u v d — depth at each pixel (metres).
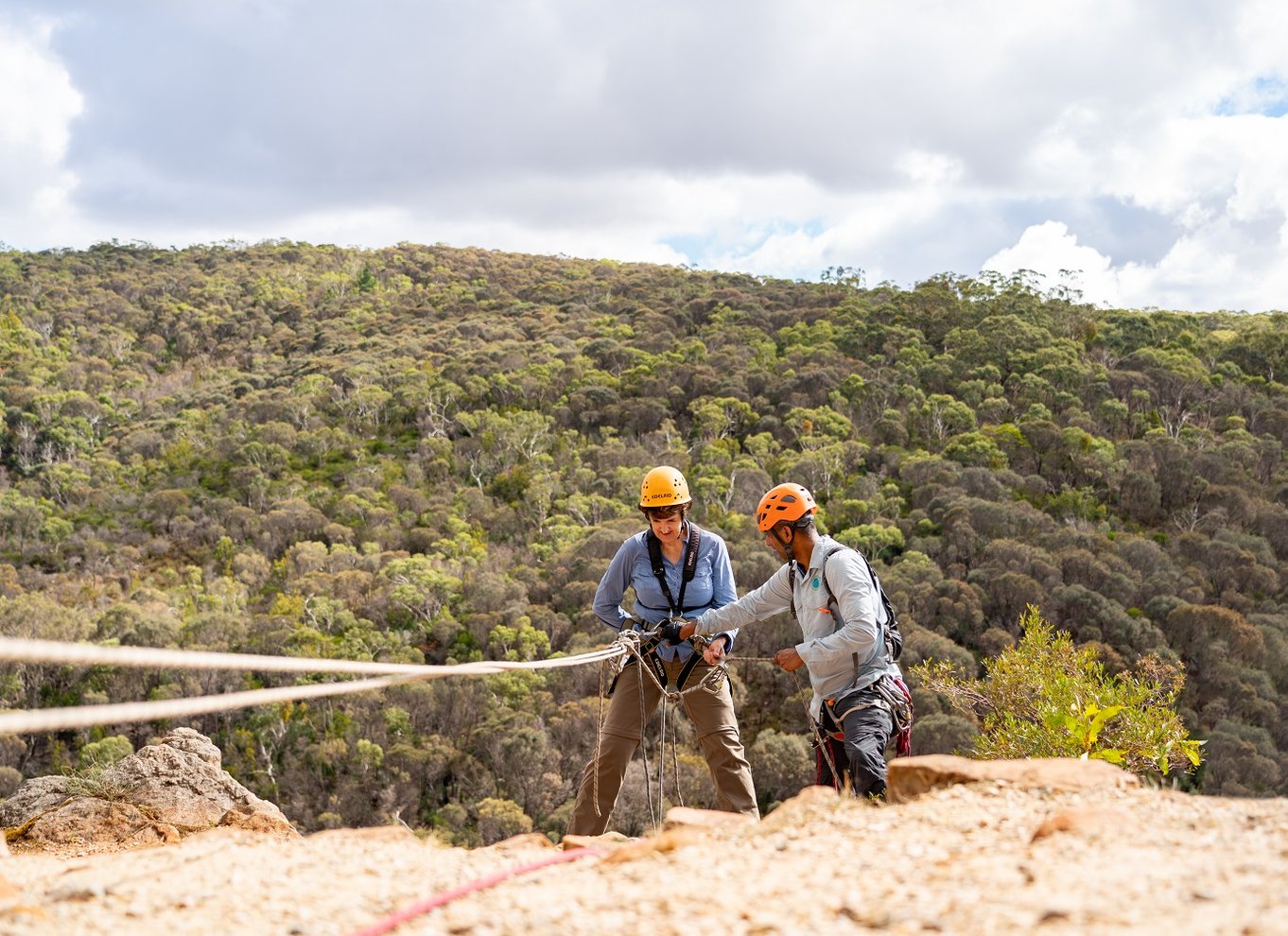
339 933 1.86
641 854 2.32
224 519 59.88
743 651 38.84
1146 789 2.44
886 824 2.34
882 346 76.19
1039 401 65.81
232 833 2.75
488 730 35.62
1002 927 1.53
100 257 135.25
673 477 4.40
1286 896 1.53
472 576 47.31
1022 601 38.88
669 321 92.50
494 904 1.99
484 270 137.88
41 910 1.93
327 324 111.62
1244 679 34.84
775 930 1.67
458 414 70.19
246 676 38.72
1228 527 50.41
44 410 78.69
